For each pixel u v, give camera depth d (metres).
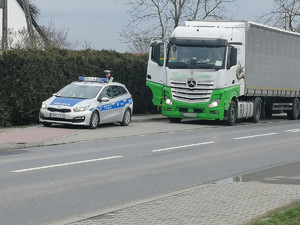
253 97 37.09
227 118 33.25
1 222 10.07
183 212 10.46
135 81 39.94
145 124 33.12
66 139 23.94
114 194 12.80
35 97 29.92
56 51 32.56
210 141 24.53
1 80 29.47
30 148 21.11
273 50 38.19
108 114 29.56
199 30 33.06
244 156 19.98
